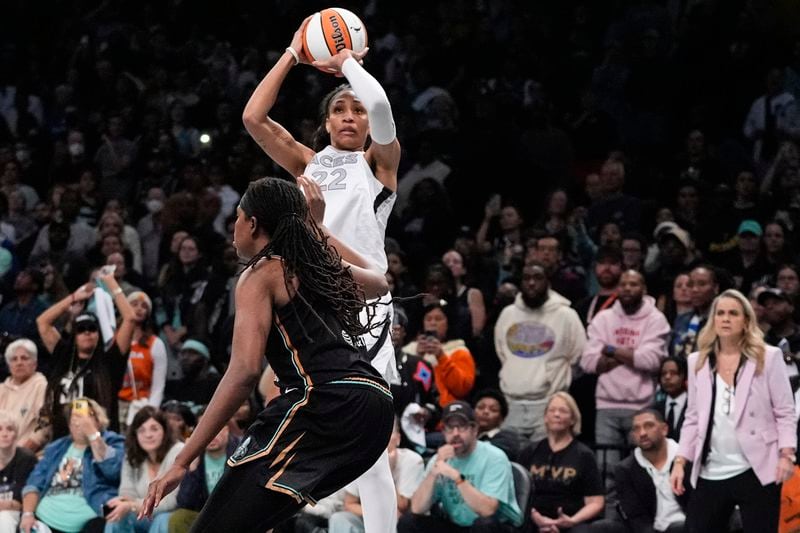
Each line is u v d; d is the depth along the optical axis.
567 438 10.60
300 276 5.30
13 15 21.52
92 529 10.52
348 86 6.66
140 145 18.38
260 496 5.15
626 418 11.48
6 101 19.89
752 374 9.28
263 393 11.18
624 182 15.88
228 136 18.30
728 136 17.47
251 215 5.36
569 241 14.68
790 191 15.30
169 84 19.75
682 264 13.30
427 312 12.17
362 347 6.26
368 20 20.28
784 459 9.11
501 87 17.95
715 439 9.38
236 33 21.08
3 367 13.19
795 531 9.20
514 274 13.91
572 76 18.58
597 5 19.41
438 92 18.08
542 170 16.69
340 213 6.40
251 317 5.21
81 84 20.11
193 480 10.26
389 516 6.47
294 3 20.95
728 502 9.38
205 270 14.37
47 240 16.16
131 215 17.38
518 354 11.97
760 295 11.48
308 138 17.52
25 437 11.81
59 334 12.41
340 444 5.23
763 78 17.58
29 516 10.70
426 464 10.71
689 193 15.14
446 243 15.33
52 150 19.03
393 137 6.33
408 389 10.98
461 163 16.67
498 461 10.08
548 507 10.52
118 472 10.66
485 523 9.84
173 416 10.87
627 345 11.62
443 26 19.36
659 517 10.16
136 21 21.52
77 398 11.08
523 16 19.33
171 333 13.84
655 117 17.70
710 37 17.94
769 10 17.80
